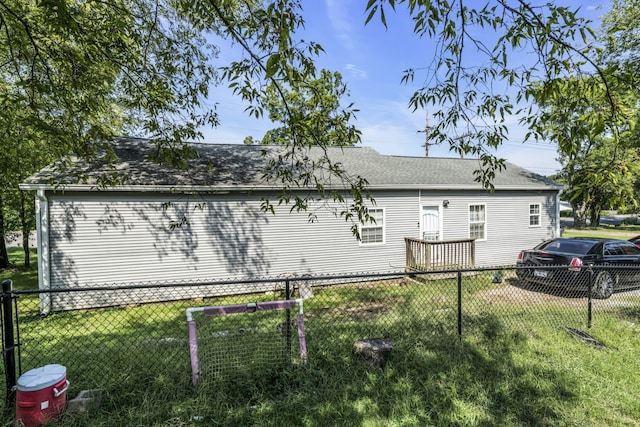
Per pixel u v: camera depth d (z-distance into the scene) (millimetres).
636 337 4586
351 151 13156
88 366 3648
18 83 3314
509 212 11898
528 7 2293
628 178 2035
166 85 5340
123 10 4188
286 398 3068
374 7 1914
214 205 8516
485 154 3752
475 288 8250
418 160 13797
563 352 4055
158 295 8031
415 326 5000
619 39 9562
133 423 2707
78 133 4352
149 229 7980
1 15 3543
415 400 3010
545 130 2848
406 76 3326
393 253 10352
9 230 12805
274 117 3816
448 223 11031
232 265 8695
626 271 7586
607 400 3033
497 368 3596
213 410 2852
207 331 4637
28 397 2611
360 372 3564
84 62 4039
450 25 2648
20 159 8461
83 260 7457
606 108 2324
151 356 3875
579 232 25484
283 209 9141
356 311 6457
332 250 9641
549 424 2729
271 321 5328
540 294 7652
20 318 6434
